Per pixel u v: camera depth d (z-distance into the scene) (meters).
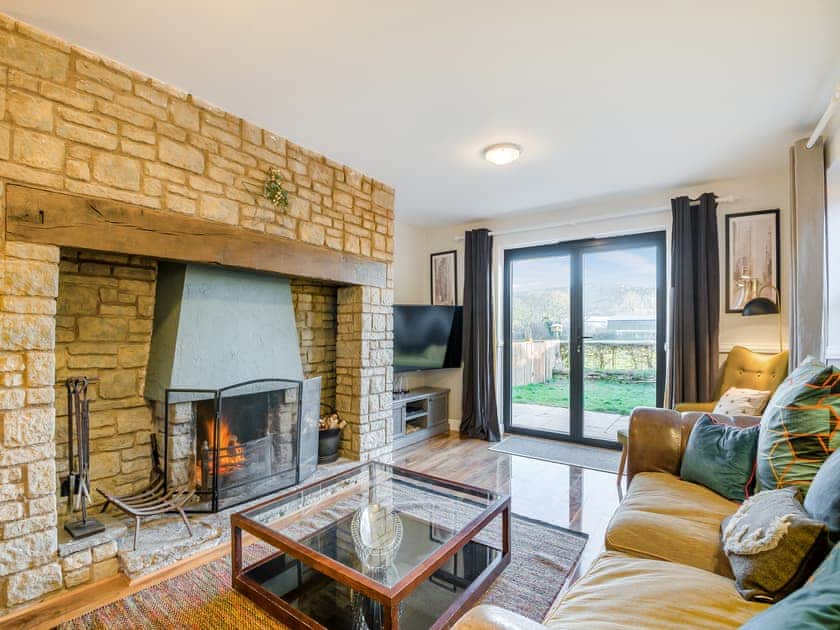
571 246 4.42
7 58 1.70
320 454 3.34
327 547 1.93
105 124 1.96
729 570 1.30
